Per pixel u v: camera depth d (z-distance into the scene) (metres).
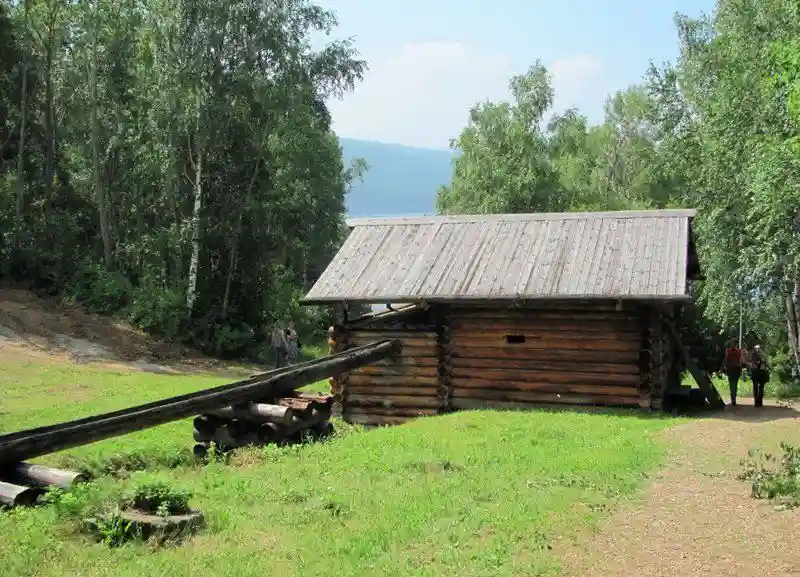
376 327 21.06
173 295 35.19
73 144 42.31
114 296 35.34
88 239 42.25
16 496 8.78
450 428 15.42
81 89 40.59
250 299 40.16
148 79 37.47
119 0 38.44
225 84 36.78
